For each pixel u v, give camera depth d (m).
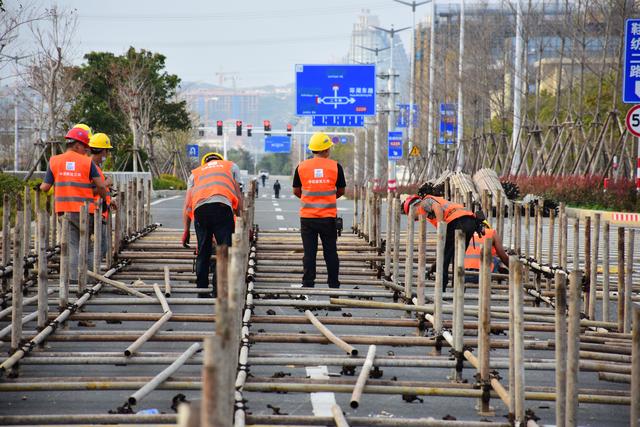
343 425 16.72
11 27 80.88
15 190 58.69
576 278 15.86
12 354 20.92
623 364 22.03
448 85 136.25
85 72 146.50
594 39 107.38
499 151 116.25
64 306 25.14
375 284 33.59
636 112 55.03
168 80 164.12
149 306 31.88
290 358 21.06
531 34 104.06
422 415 19.44
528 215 34.72
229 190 31.42
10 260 32.41
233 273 14.39
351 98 123.94
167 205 101.44
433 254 39.44
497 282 34.94
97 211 31.39
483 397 19.41
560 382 16.14
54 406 19.66
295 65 123.44
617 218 76.69
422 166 157.00
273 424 17.31
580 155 94.06
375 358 21.39
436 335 23.27
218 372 9.14
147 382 19.48
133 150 134.25
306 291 29.31
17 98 154.38
